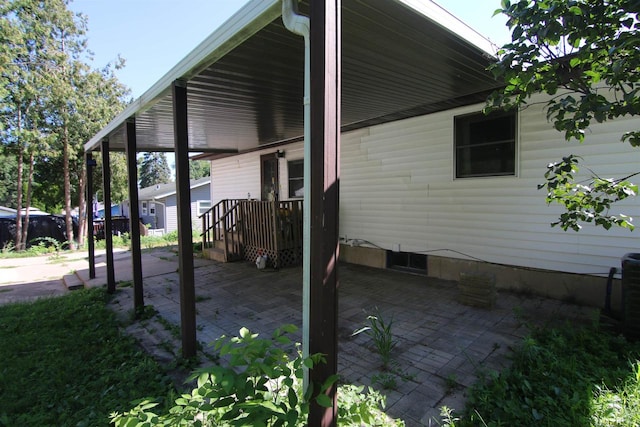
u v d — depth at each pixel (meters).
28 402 2.41
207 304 4.61
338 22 1.67
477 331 3.42
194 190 20.39
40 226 13.16
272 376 1.46
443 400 2.30
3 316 4.41
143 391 2.50
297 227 7.04
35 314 4.39
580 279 4.07
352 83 3.86
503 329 3.45
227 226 8.23
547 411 2.01
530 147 4.39
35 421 2.18
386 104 4.84
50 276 7.63
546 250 4.33
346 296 4.71
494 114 4.70
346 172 6.92
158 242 13.05
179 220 3.10
